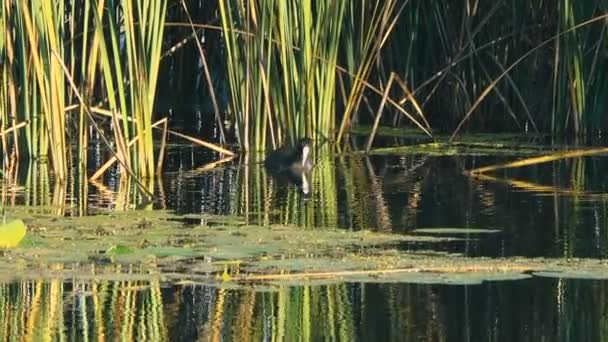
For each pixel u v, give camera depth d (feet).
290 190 50.26
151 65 51.31
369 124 74.18
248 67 59.16
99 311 30.30
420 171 56.24
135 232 38.75
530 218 42.98
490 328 29.01
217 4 76.07
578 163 59.31
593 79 67.26
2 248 35.78
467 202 46.85
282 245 36.96
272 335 28.25
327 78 61.11
